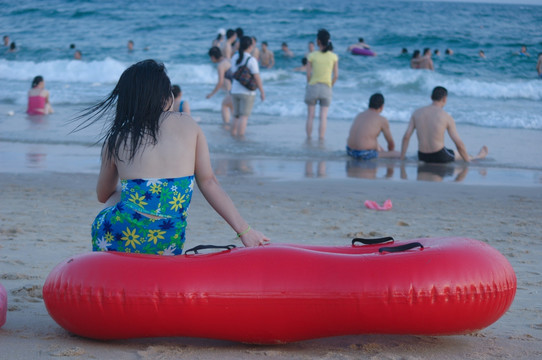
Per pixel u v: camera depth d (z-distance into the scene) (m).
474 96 16.94
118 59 23.39
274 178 7.91
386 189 7.35
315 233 5.14
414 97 16.64
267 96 15.92
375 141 9.62
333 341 2.77
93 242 2.83
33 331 2.72
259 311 2.44
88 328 2.51
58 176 7.66
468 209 6.34
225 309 2.44
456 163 9.38
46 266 3.87
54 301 2.51
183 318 2.44
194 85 18.16
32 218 5.42
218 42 19.91
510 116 13.27
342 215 5.95
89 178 7.57
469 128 12.57
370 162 9.37
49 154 9.37
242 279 2.45
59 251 4.28
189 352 2.54
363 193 7.11
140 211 2.72
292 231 5.20
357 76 19.28
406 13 42.22
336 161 9.37
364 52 24.05
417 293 2.44
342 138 11.31
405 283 2.45
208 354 2.52
